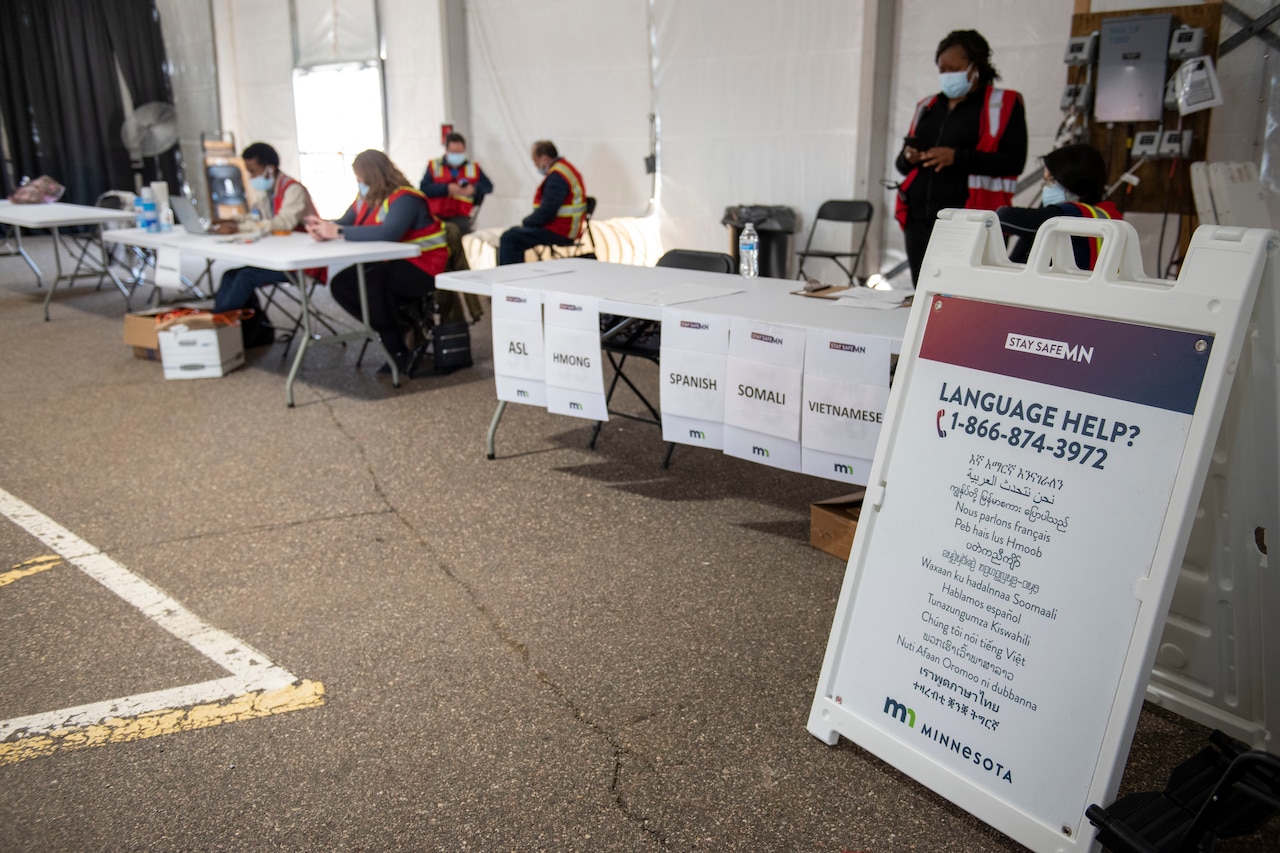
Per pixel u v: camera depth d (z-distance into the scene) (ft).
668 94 22.86
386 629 8.43
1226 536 6.24
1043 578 5.42
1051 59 17.43
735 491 11.46
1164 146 15.70
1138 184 16.48
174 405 15.23
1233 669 6.61
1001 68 18.03
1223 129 15.88
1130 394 5.11
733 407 9.37
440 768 6.61
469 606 8.80
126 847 5.96
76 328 21.13
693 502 11.14
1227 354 4.75
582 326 10.66
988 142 13.92
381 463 12.53
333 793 6.39
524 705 7.31
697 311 9.47
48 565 9.73
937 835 5.94
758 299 10.23
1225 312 4.77
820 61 20.21
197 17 34.50
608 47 23.63
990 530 5.69
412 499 11.32
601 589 9.09
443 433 13.70
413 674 7.75
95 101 37.60
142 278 27.40
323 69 30.42
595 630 8.37
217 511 11.05
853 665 6.46
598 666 7.82
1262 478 5.83
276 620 8.61
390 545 10.10
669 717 7.14
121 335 20.42
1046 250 5.54
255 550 10.02
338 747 6.86
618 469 12.23
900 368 6.21
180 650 8.15
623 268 13.00
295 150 32.45
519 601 8.89
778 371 8.88
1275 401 5.53
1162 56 15.35
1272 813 4.78
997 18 17.90
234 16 33.06
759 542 10.07
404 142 28.96
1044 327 5.50
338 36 29.66
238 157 30.96
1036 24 17.46
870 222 20.40
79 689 7.63
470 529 10.46
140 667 7.91
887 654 6.24
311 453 12.94
